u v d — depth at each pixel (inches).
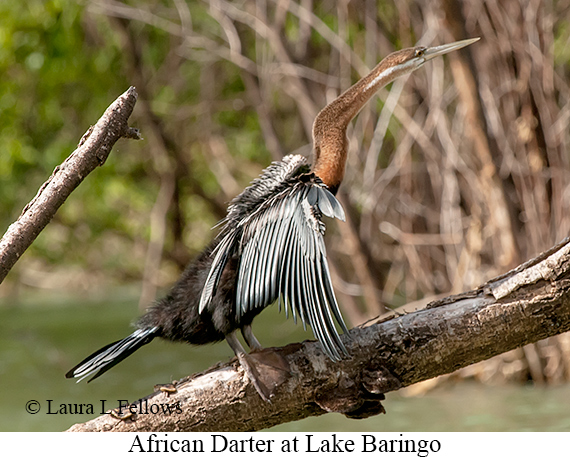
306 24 592.1
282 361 203.5
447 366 203.5
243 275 204.1
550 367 465.4
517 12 475.2
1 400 458.9
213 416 206.5
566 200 466.0
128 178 912.9
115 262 1078.4
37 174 830.5
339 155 272.5
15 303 976.3
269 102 617.0
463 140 525.3
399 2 543.2
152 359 597.3
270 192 229.9
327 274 184.1
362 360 200.5
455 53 448.5
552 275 197.0
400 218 600.1
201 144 869.8
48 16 693.3
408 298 581.6
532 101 472.4
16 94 759.7
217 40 740.0
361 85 279.4
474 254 487.8
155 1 728.3
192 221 1034.7
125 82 786.2
